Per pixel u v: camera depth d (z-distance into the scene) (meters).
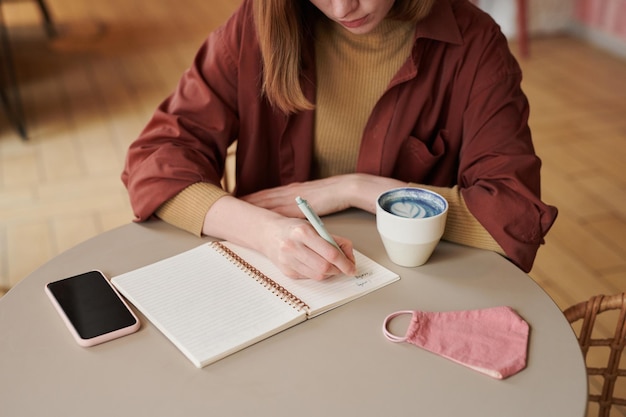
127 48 4.37
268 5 1.16
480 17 1.27
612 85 3.76
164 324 0.92
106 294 0.99
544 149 3.08
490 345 0.89
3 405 0.81
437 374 0.85
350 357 0.87
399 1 1.19
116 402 0.81
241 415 0.79
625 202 2.69
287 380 0.84
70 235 2.51
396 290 1.00
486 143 1.22
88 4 5.21
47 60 4.20
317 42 1.30
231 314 0.94
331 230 1.16
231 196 1.17
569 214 2.61
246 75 1.29
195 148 1.27
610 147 3.10
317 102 1.32
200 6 5.14
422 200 1.08
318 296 0.98
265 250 1.06
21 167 3.00
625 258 2.36
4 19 4.94
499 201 1.12
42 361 0.88
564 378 0.84
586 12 4.37
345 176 1.23
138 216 1.20
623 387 1.82
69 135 3.27
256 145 1.35
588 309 1.13
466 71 1.26
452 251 1.11
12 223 2.59
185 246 1.13
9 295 1.01
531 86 3.75
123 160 3.04
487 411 0.79
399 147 1.30
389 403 0.80
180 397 0.82
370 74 1.30
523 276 1.04
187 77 1.33
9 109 3.34
